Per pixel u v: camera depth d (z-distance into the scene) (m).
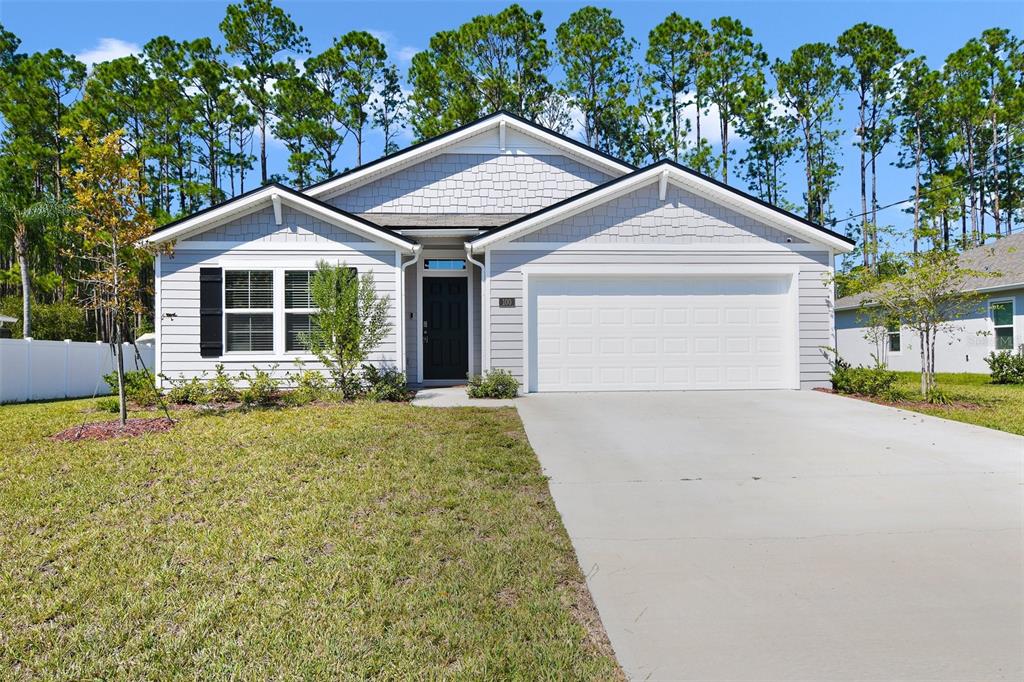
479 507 4.78
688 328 11.49
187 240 10.91
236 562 3.79
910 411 9.20
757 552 4.06
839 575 3.72
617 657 2.85
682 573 3.75
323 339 10.12
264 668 2.72
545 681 2.64
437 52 29.28
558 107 31.28
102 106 25.77
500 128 14.02
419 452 6.28
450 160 14.13
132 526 4.38
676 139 30.67
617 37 30.55
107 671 2.72
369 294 10.35
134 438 6.97
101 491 5.07
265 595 3.39
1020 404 10.16
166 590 3.46
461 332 13.03
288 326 11.09
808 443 7.08
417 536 4.21
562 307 11.34
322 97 28.38
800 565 3.86
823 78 32.75
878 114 33.81
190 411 9.17
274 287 11.04
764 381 11.55
